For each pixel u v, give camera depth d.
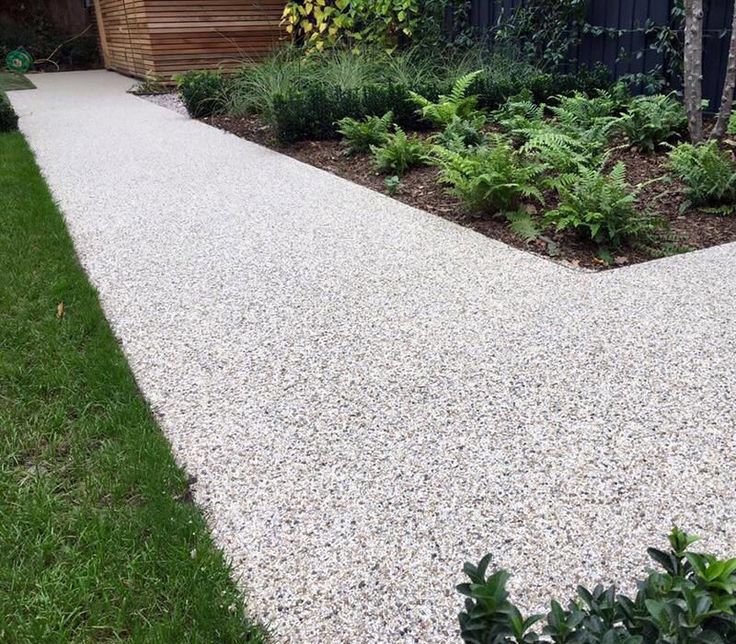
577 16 7.04
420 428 2.19
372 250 3.72
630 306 2.97
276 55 9.18
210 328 2.90
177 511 1.83
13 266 3.51
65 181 5.29
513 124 5.45
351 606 1.57
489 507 1.84
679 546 1.09
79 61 15.78
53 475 2.01
